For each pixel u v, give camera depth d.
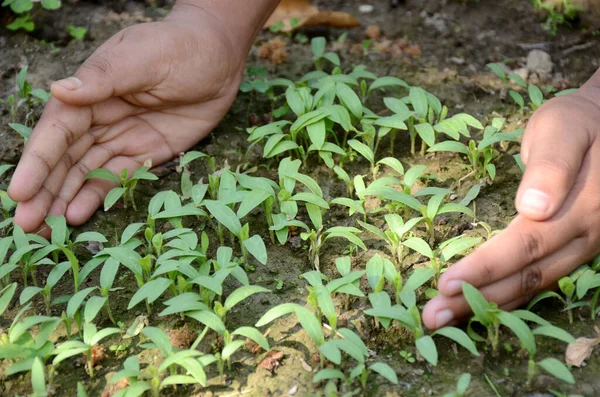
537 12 0.89
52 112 0.65
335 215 0.69
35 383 0.55
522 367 0.58
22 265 0.63
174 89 0.69
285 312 0.57
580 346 0.58
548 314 0.61
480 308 0.56
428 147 0.74
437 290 0.61
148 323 0.61
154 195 0.70
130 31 0.68
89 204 0.67
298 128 0.71
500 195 0.70
